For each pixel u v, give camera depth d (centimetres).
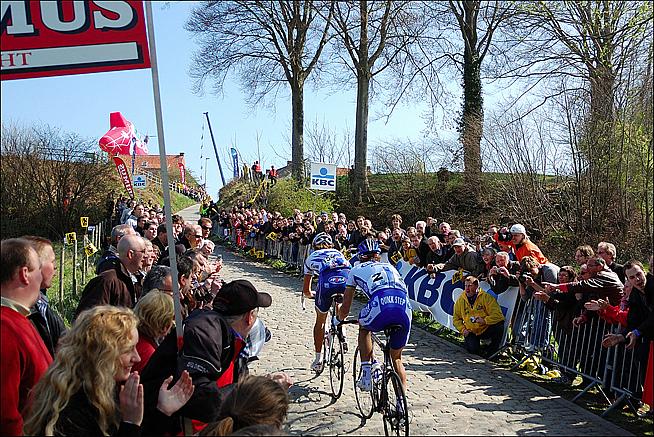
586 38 1866
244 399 273
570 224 1791
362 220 1361
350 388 678
